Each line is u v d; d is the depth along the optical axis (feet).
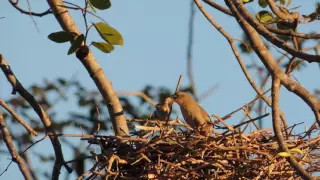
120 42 36.22
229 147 38.01
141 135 40.55
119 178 38.63
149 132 40.55
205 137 38.24
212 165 37.91
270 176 38.60
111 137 39.22
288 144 39.73
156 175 37.86
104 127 50.67
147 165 38.11
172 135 39.22
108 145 39.75
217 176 37.93
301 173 32.17
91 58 41.16
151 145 38.47
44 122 40.83
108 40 36.14
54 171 40.55
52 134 39.19
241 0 37.55
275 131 32.96
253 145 38.81
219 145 38.50
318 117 33.65
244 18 34.65
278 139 32.86
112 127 42.73
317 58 33.40
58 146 40.68
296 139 40.01
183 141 38.45
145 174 37.99
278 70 33.91
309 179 31.94
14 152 40.50
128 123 46.75
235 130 38.40
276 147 38.68
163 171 37.65
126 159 38.52
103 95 41.52
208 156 38.19
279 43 34.19
